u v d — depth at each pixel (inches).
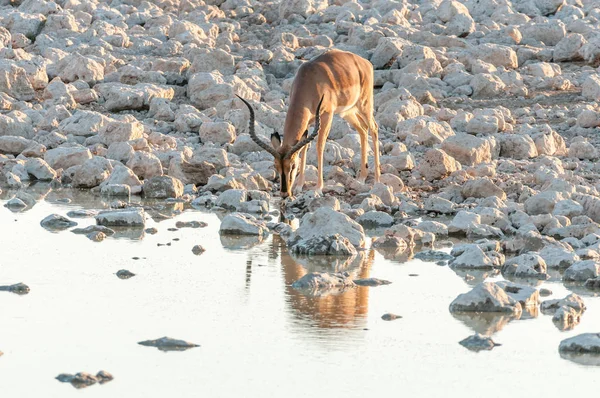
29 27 3678.6
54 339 1063.0
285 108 2819.9
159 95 2918.3
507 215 1815.9
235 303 1222.3
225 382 944.3
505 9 4092.0
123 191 2074.3
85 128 2541.8
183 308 1194.0
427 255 1529.3
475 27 3831.2
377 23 3823.8
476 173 2196.1
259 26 4040.4
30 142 2393.0
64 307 1187.9
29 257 1459.2
